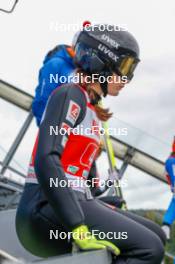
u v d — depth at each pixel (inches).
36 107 161.6
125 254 126.3
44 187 121.5
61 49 167.3
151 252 125.1
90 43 131.6
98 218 126.3
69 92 127.0
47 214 126.4
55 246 128.8
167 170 280.2
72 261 115.1
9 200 237.8
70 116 125.9
